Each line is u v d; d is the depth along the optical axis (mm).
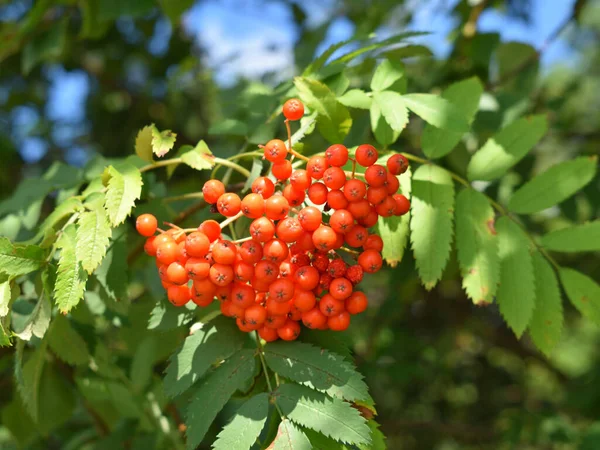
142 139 304
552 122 691
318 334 292
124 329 400
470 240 318
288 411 263
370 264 267
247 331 284
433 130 336
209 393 272
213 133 361
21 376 297
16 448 523
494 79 580
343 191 266
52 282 286
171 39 723
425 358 689
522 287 314
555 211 563
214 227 266
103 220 277
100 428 458
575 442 597
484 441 802
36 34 553
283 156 271
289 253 271
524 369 1067
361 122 389
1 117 834
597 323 317
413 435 866
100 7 523
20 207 375
